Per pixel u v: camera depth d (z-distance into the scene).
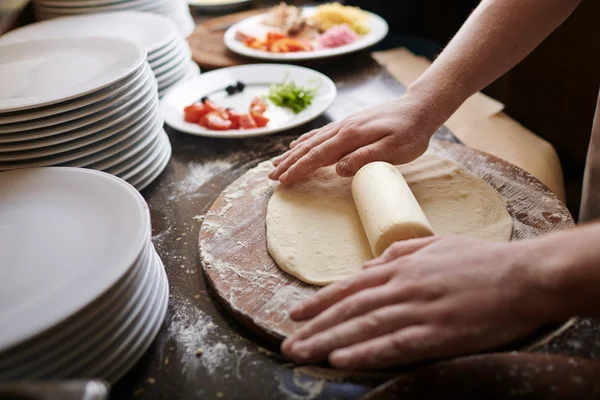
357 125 1.16
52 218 0.93
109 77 1.15
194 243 1.14
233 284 0.96
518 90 2.36
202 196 1.30
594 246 0.66
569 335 0.82
